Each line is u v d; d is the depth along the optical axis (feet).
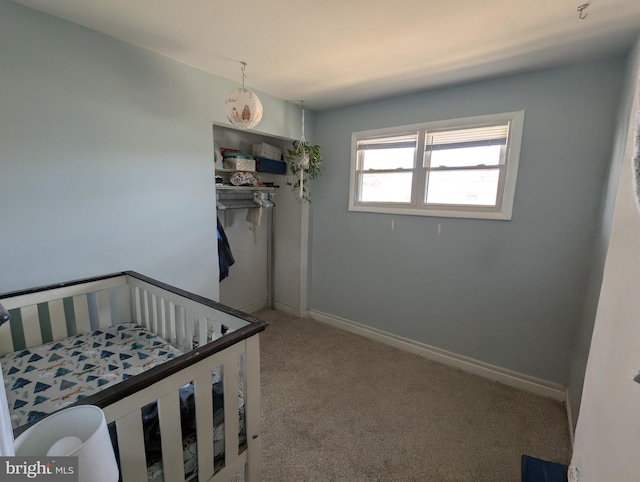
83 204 5.41
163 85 6.19
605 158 5.83
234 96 5.95
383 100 8.50
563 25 4.67
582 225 6.21
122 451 2.80
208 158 7.19
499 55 5.71
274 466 5.01
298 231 10.60
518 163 6.71
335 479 4.81
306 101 8.82
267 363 8.12
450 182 7.80
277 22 4.77
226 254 8.98
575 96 6.00
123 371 4.51
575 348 6.35
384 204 8.97
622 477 1.82
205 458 3.56
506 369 7.42
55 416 2.31
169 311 5.37
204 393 3.42
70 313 5.57
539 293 6.84
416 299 8.63
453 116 7.42
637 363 1.76
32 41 4.61
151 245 6.43
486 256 7.41
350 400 6.67
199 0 4.25
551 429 5.90
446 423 6.03
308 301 11.14
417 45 5.41
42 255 5.05
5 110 4.49
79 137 5.24
